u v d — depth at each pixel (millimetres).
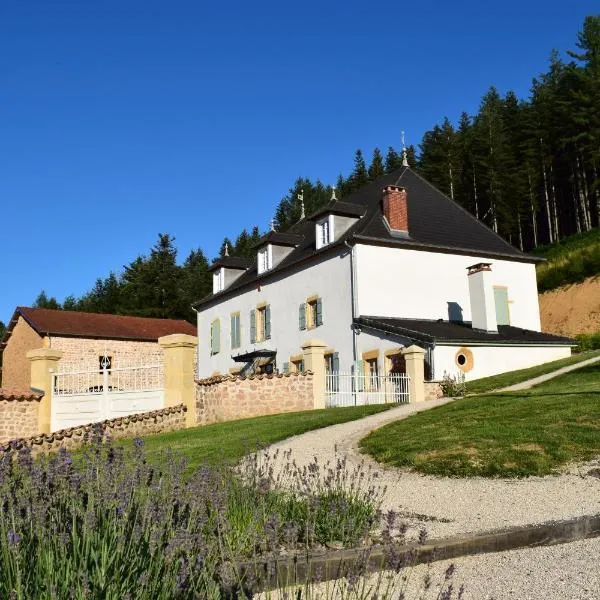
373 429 13523
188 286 67125
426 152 70500
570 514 7137
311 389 19734
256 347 33531
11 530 3871
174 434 15719
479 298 26719
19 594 3369
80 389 18922
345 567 5188
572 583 4969
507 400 14984
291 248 33812
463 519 7199
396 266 27609
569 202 59031
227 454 11492
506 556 5824
